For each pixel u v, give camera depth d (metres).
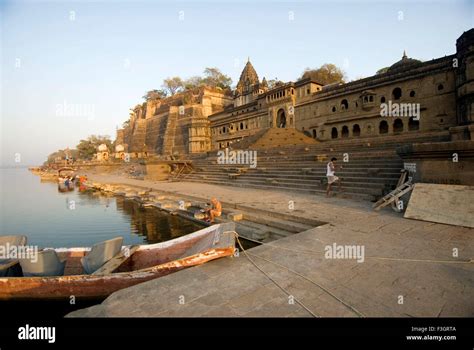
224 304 3.32
